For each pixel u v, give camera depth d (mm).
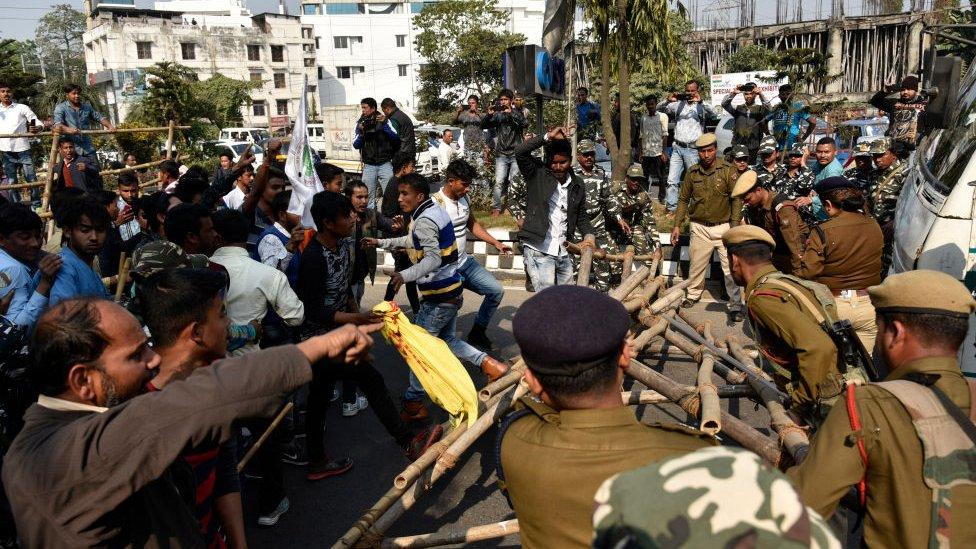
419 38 47094
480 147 12695
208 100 33875
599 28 9781
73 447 1507
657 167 12297
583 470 1546
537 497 1604
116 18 54312
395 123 9594
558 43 9820
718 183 6789
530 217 5797
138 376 1808
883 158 7160
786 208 5008
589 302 1615
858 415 1855
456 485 4215
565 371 1587
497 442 1814
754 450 2998
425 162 19906
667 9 9445
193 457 2137
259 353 1610
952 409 1809
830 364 2795
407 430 3924
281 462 3811
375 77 64625
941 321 1931
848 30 29703
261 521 3824
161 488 1754
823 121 16844
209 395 1508
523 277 8781
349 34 63406
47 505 1517
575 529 1550
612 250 6668
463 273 5785
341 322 4152
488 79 47219
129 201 6328
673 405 5094
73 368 1690
